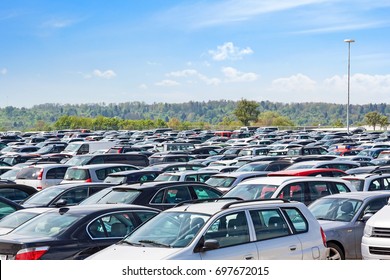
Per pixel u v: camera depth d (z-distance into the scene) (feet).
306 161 87.35
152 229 34.35
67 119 381.81
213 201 37.42
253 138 214.48
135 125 382.01
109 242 37.42
